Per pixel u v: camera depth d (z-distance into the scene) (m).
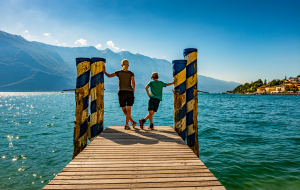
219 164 5.33
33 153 6.82
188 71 4.72
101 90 4.83
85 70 4.50
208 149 6.75
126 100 4.94
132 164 2.72
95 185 2.11
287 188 3.98
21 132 10.59
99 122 4.80
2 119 16.25
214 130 10.17
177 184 2.14
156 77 5.08
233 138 8.36
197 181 2.21
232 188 4.03
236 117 16.14
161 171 2.49
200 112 20.91
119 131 4.84
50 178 4.91
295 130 10.16
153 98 4.93
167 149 3.41
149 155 3.10
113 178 2.28
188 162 2.80
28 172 5.24
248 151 6.46
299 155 5.95
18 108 29.25
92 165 2.66
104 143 3.77
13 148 7.42
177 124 4.70
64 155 6.62
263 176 4.54
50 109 27.45
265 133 9.37
